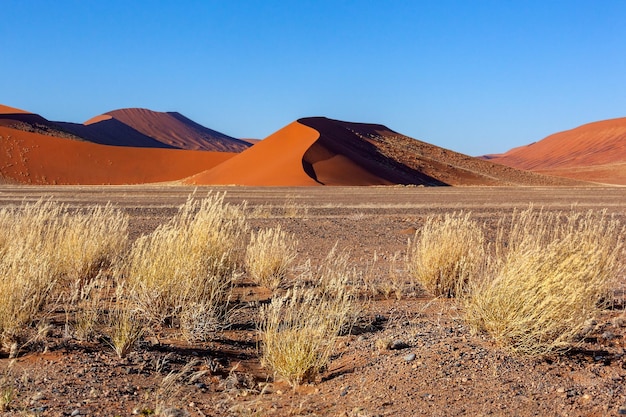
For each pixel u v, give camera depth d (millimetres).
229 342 7148
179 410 4805
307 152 104000
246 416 4781
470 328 6953
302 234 19188
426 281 9711
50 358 6176
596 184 134375
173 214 26344
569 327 6230
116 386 5477
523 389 5227
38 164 121500
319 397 5406
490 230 19641
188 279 7980
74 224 10336
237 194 50562
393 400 5121
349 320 7707
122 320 7062
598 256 7723
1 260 8148
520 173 141000
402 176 113500
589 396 5000
